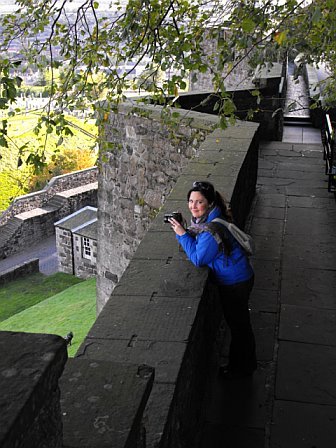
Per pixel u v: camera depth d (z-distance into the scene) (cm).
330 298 568
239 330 410
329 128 946
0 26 549
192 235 375
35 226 3359
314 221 779
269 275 616
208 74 1956
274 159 1099
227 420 397
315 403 414
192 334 312
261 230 745
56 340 146
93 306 2031
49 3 546
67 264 2906
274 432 387
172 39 523
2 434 115
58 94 600
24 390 128
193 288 353
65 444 174
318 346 486
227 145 693
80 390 199
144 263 387
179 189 534
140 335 303
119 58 568
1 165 3375
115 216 1061
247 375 434
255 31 541
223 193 521
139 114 804
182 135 844
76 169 3822
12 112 559
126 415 187
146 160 934
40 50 555
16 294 2689
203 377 391
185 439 323
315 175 996
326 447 374
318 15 389
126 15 534
